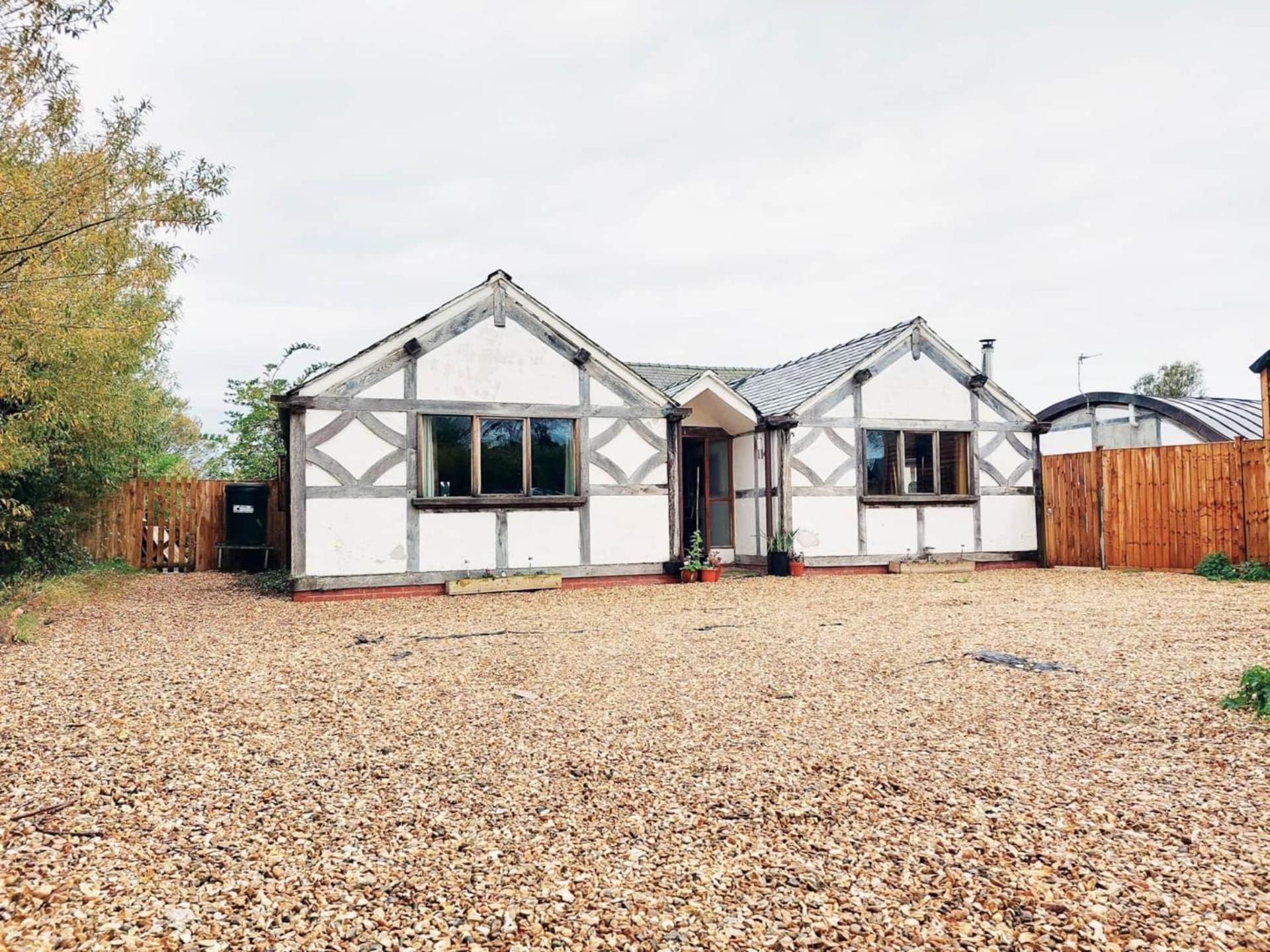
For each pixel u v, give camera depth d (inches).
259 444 633.6
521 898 92.0
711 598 382.3
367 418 402.3
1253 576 424.8
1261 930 82.8
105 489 444.5
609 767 135.9
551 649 240.5
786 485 497.7
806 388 528.1
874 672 203.0
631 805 119.5
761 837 108.3
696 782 128.6
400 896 92.2
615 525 452.8
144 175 269.7
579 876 97.3
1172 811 115.1
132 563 514.3
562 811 117.4
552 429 443.5
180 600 369.4
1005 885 94.0
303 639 259.9
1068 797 121.0
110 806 116.4
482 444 427.8
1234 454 453.4
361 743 148.0
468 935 83.7
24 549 388.5
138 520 516.7
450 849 104.8
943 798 121.0
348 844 106.1
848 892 93.0
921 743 147.2
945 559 534.9
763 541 524.4
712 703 175.8
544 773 133.3
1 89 235.8
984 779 128.9
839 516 510.9
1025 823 111.7
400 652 235.5
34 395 299.7
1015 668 204.1
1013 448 559.8
